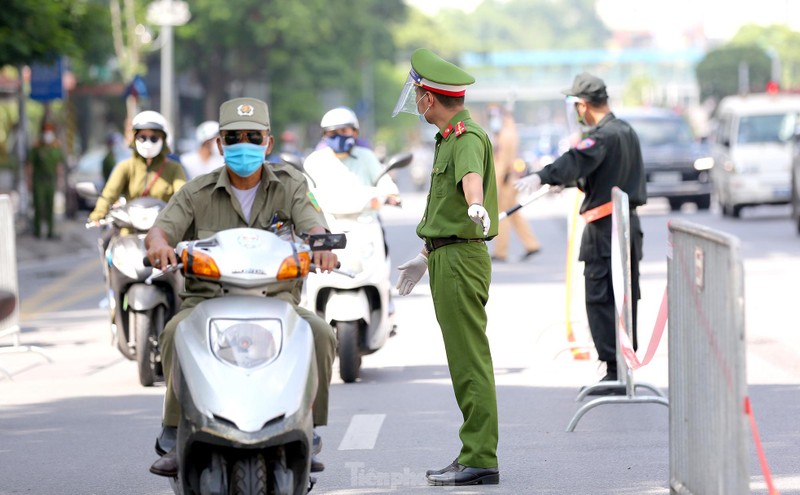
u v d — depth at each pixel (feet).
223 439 46.88
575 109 85.97
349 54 654.94
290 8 592.60
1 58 203.31
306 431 48.44
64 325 129.90
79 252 229.45
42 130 232.53
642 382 81.00
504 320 123.75
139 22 435.53
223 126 53.31
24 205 258.98
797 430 73.82
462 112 62.03
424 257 64.23
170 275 91.20
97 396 90.33
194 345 48.75
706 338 50.16
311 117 631.97
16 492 64.03
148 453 72.28
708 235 48.96
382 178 94.07
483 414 62.59
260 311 49.08
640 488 61.62
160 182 96.68
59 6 213.25
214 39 586.86
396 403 85.25
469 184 59.47
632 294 85.20
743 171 251.39
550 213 309.22
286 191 55.16
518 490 61.62
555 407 83.05
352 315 90.94
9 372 101.55
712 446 49.60
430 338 114.83
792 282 146.30
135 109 260.62
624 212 76.74
